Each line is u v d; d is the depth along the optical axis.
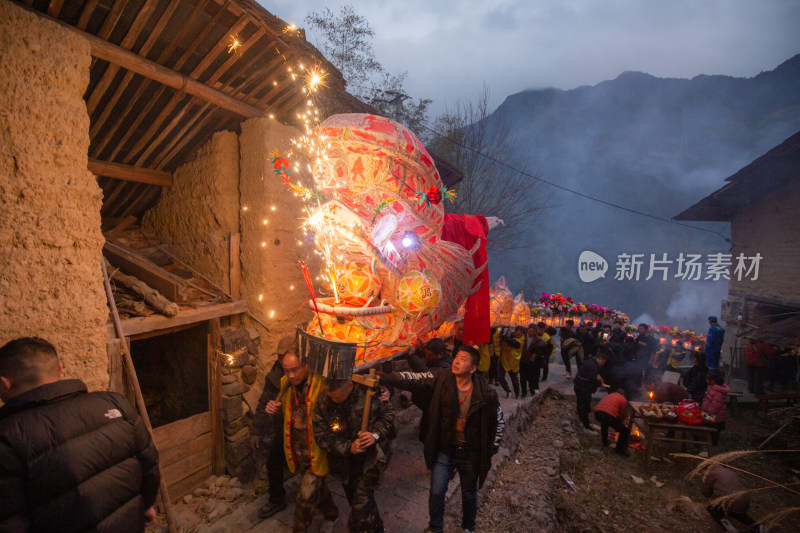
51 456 1.48
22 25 2.69
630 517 5.28
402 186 3.56
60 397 1.63
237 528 3.53
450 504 4.13
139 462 1.79
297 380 3.21
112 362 3.42
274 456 3.66
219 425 4.67
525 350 8.16
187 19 3.45
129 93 4.00
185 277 5.02
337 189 3.52
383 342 3.43
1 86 2.60
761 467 6.68
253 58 4.20
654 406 6.67
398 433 5.70
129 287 4.06
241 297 5.02
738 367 12.34
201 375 5.23
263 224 4.75
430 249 3.74
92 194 3.08
